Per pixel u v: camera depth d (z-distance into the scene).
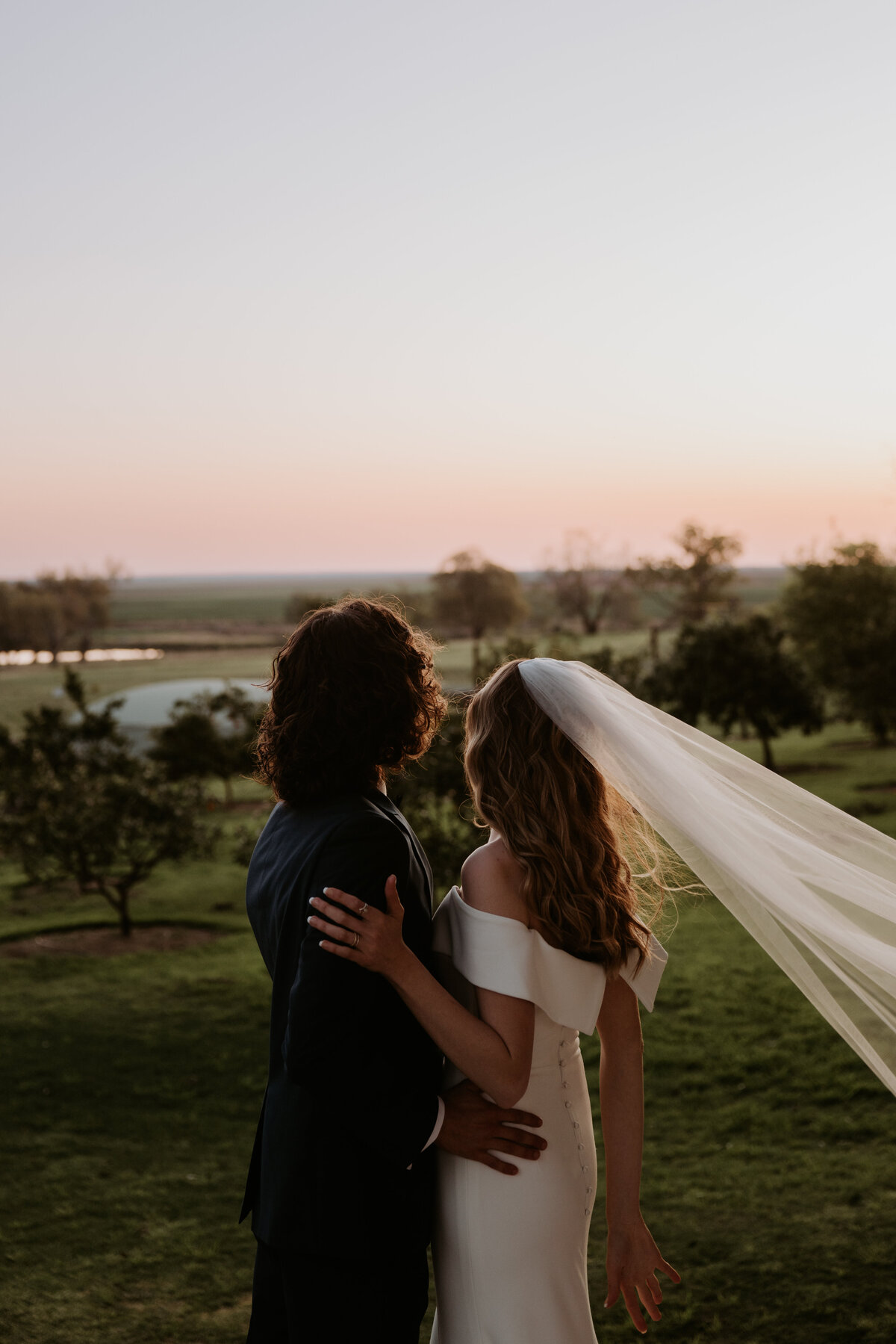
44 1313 4.82
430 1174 1.93
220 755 28.62
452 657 67.56
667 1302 4.39
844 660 30.56
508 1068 1.77
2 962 14.01
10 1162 7.25
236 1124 8.03
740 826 2.01
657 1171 6.19
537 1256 1.88
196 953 14.36
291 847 1.84
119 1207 6.32
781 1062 8.27
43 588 104.25
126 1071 9.49
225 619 163.25
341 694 1.86
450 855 10.27
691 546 70.25
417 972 1.72
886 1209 5.13
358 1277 1.80
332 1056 1.66
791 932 2.06
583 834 1.92
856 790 23.58
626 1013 2.05
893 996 2.02
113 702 16.11
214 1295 5.00
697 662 27.89
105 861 14.91
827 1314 4.10
